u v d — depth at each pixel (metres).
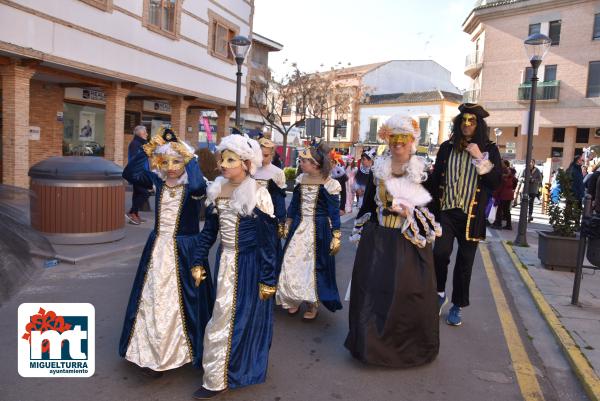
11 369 3.71
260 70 30.53
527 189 9.88
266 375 3.74
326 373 3.88
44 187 7.28
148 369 3.61
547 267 7.68
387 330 3.86
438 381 3.82
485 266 8.08
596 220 5.44
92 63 12.99
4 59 11.22
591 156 12.28
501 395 3.64
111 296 5.47
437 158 5.03
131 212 9.47
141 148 3.71
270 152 5.10
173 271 3.55
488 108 32.41
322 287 5.03
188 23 16.92
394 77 49.41
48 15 11.57
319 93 27.55
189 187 3.59
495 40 32.06
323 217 5.13
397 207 3.87
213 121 29.34
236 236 3.43
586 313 5.41
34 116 14.82
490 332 4.95
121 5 13.84
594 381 3.74
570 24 29.34
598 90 28.95
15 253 2.03
